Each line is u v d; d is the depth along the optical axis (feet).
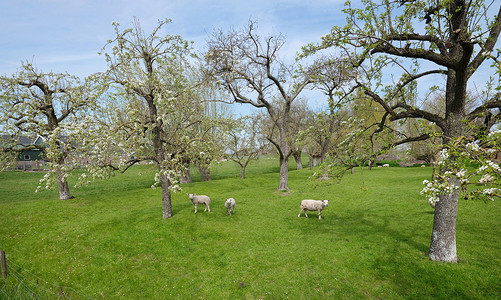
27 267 48.21
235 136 135.03
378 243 46.98
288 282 39.11
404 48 36.60
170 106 57.57
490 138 23.80
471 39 30.58
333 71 66.80
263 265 44.55
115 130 58.29
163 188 64.80
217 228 59.21
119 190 117.08
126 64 64.23
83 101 79.66
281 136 100.63
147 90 66.23
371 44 36.45
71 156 67.21
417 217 59.21
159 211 70.18
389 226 55.21
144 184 133.80
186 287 41.09
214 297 38.24
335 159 44.88
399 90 44.96
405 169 152.87
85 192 111.55
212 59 90.43
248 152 149.89
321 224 61.82
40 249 53.57
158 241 53.98
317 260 43.65
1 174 151.43
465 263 37.11
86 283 43.65
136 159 64.23
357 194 88.89
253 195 94.73
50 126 87.76
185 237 55.21
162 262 47.70
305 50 41.42
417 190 84.99
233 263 46.01
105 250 51.83
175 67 71.15
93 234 57.82
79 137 55.77
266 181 135.44
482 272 34.78
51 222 67.26
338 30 37.70
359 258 42.65
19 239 58.03
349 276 38.52
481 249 40.65
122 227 60.18
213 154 74.79
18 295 39.52
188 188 112.37
